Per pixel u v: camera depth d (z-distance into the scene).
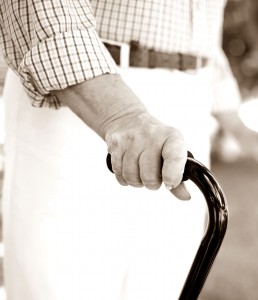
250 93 6.30
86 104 0.75
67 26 0.78
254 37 6.16
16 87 1.05
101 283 1.03
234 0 6.02
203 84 1.15
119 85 0.75
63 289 1.02
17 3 0.82
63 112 0.98
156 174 0.63
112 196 1.01
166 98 1.04
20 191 1.05
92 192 0.99
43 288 1.03
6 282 1.15
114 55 0.98
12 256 1.09
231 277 2.62
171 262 1.11
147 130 0.65
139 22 0.97
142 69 1.00
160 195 1.05
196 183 0.62
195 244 1.19
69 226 1.00
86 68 0.76
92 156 0.98
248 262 2.84
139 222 1.04
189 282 0.64
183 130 1.08
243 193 4.62
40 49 0.78
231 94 1.43
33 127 1.02
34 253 1.03
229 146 6.03
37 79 0.80
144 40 0.98
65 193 0.99
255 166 5.83
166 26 0.99
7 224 1.11
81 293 1.02
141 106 0.72
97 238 1.01
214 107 1.41
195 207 1.16
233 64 6.25
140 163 0.64
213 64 1.36
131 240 1.04
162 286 1.11
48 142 0.99
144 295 1.09
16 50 0.88
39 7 0.79
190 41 1.06
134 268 1.06
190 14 1.04
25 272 1.04
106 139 0.71
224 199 0.61
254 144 1.41
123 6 0.97
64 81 0.76
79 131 0.98
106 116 0.72
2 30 0.89
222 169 5.66
